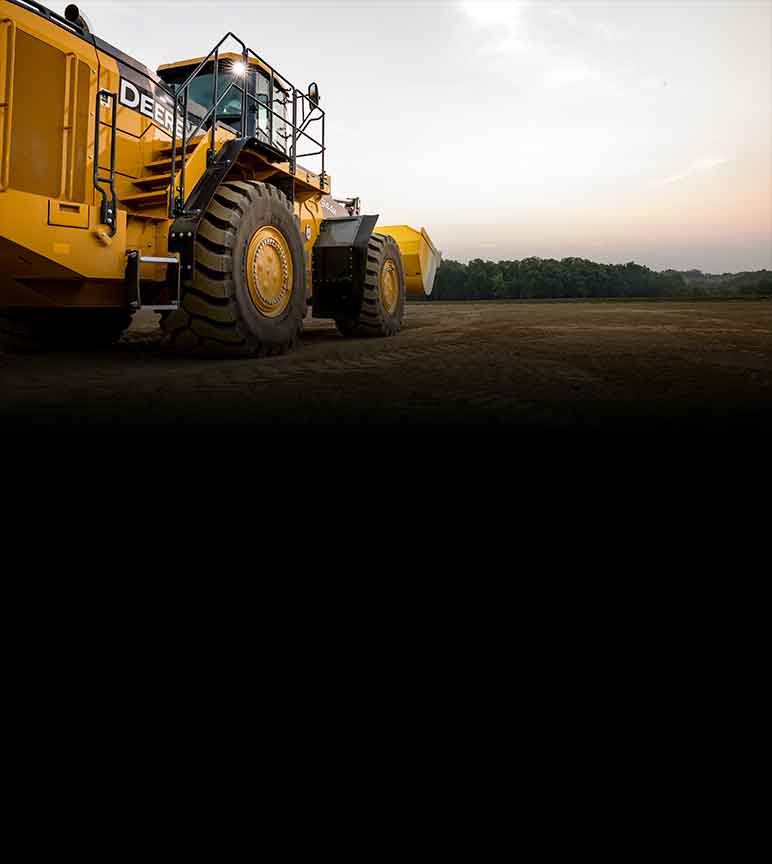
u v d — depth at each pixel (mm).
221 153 5047
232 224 4684
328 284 6848
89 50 4340
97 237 4105
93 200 4266
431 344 6152
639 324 9078
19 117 3803
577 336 6992
